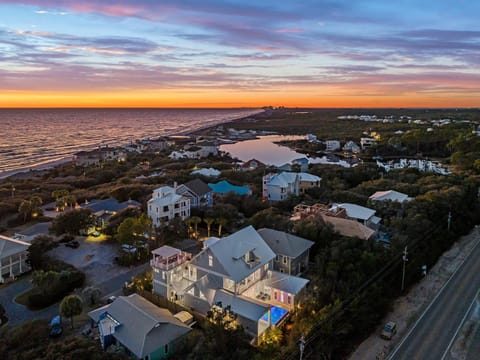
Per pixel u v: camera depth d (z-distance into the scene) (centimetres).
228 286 3559
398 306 3962
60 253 4959
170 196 5950
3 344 2834
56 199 7988
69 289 3988
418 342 3347
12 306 3762
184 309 3472
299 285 3672
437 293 4219
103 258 4825
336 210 5556
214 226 5888
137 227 4928
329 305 3319
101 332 2945
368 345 3322
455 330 3519
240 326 2900
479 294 4166
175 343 2908
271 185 7512
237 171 10188
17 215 6725
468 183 7550
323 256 4181
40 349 2733
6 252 4325
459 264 4953
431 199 5994
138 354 2681
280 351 2900
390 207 5925
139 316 3000
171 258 3869
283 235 4438
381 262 4112
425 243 4944
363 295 3553
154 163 13350
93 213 6069
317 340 3034
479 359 3111
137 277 4138
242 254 3725
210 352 2655
